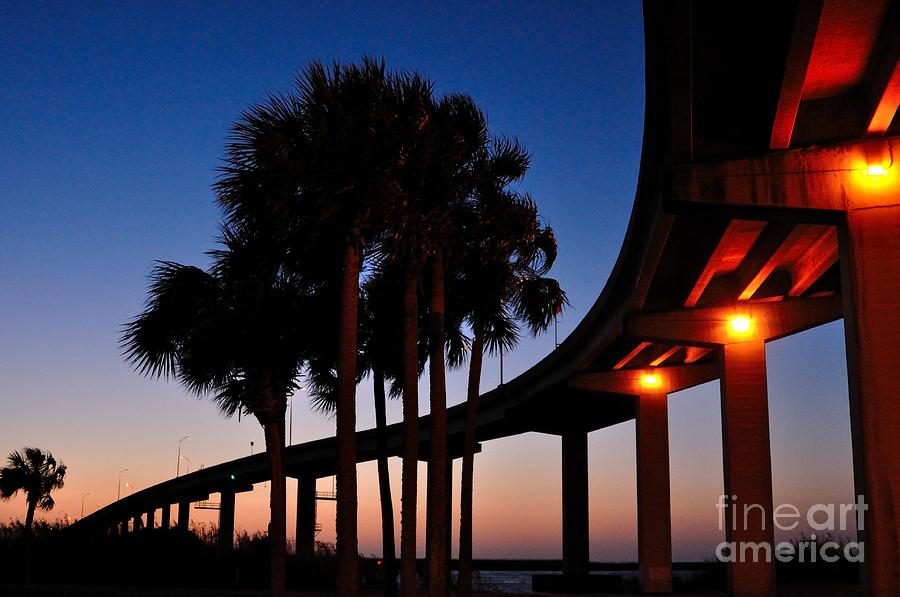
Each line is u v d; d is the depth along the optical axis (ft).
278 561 78.18
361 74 68.95
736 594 123.85
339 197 67.41
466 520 93.04
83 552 179.32
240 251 79.20
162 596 128.16
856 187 72.02
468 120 76.07
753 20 60.80
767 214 75.46
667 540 169.07
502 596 143.84
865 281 69.97
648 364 177.27
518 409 215.31
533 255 94.63
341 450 66.69
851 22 61.05
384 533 91.09
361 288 92.32
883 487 66.18
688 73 61.52
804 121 74.38
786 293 127.34
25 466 183.93
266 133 68.90
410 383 71.10
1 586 157.99
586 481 223.92
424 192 70.23
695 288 122.72
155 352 80.84
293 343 81.41
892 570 65.21
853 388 69.67
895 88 64.28
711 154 75.87
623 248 119.65
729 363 129.49
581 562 217.56
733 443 127.34
